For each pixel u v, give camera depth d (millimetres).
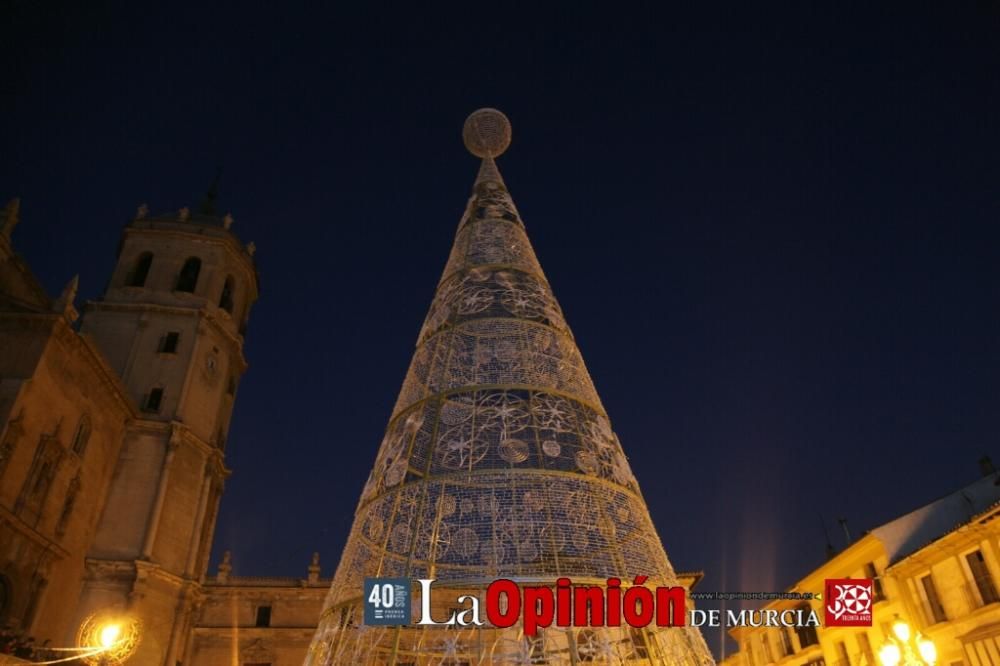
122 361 37469
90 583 30812
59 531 29031
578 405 11266
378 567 9523
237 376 44094
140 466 34562
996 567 23766
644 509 10680
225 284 43844
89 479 31562
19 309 28125
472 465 10180
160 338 38688
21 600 26219
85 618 29875
